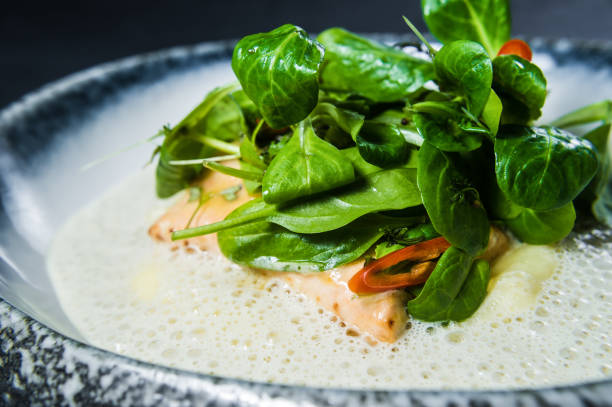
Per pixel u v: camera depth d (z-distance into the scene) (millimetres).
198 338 283
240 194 310
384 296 275
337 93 311
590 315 279
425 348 271
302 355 273
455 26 317
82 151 399
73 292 319
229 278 307
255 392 219
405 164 279
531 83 273
